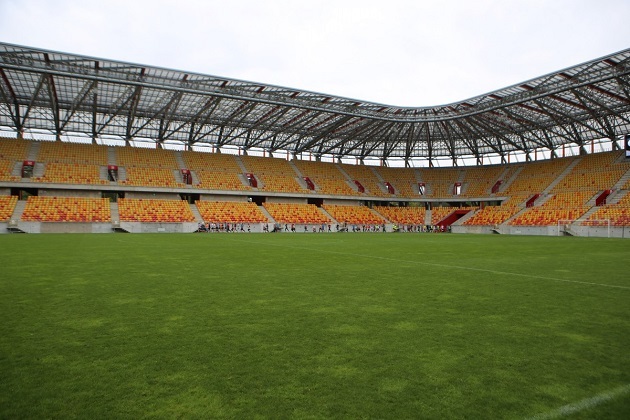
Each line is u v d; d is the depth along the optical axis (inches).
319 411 156.1
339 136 2581.2
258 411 156.2
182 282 454.6
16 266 579.5
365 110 2114.9
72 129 2225.6
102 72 1519.4
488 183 2837.1
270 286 432.8
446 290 413.1
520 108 2023.9
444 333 258.8
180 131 2383.1
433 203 3009.4
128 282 451.2
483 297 376.2
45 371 193.9
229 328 268.7
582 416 153.6
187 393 171.2
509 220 2349.9
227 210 2298.2
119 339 243.6
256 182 2532.0
